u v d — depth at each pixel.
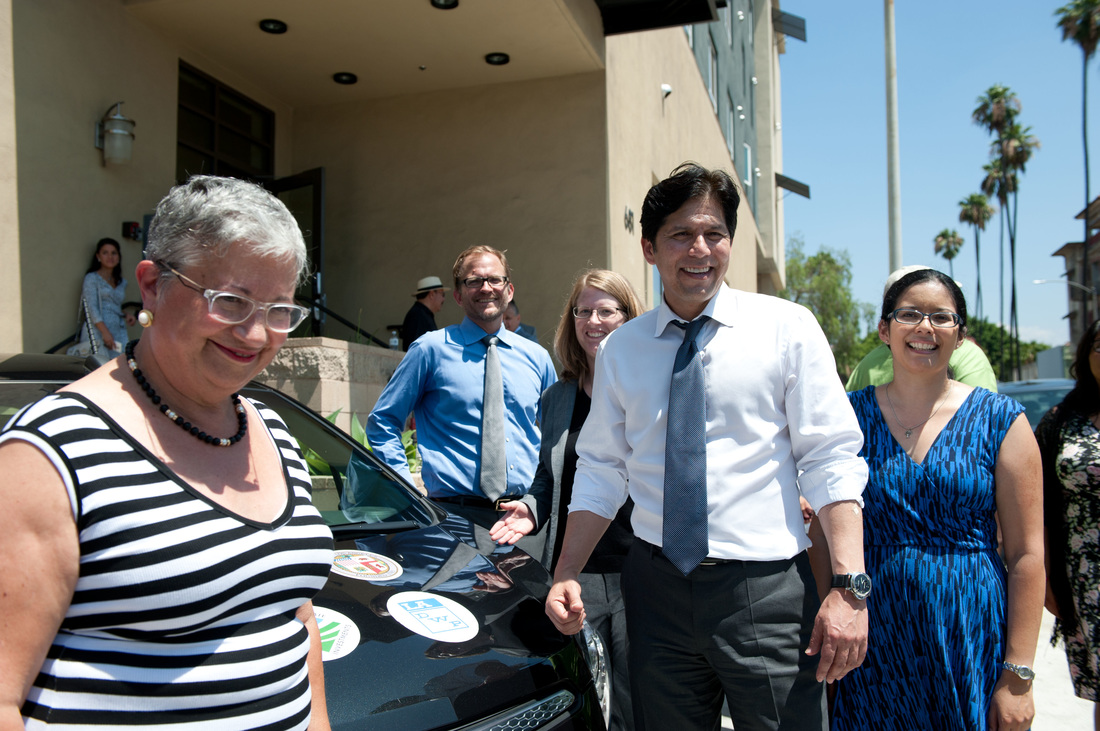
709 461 1.90
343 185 8.38
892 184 11.89
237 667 1.10
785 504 1.91
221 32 6.84
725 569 1.86
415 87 8.05
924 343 2.12
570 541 2.08
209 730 1.07
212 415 1.23
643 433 2.02
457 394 3.23
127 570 1.00
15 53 5.42
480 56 7.35
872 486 2.12
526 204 7.80
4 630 0.94
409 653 1.76
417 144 8.16
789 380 1.91
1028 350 68.00
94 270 5.88
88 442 1.02
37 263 5.53
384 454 3.14
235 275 1.11
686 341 1.96
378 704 1.60
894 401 2.21
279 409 2.90
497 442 3.16
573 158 7.69
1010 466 2.05
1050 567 2.54
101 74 6.12
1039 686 4.02
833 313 48.00
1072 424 2.50
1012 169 47.19
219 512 1.11
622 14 7.57
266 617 1.16
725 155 17.20
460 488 3.18
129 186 6.35
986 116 47.81
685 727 2.00
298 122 8.54
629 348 2.09
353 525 2.54
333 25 6.79
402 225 8.17
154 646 1.05
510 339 3.43
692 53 13.14
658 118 10.27
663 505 1.91
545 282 7.67
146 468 1.06
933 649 2.00
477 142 7.99
